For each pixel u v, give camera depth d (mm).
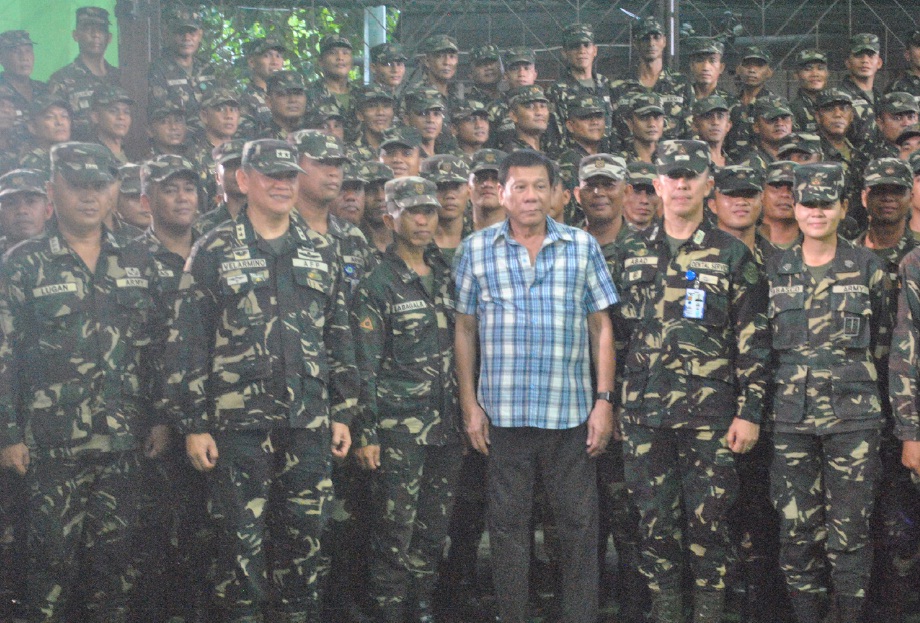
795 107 8367
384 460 5234
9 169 7141
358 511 5688
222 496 4719
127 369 5004
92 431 4852
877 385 4984
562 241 5020
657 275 5047
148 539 5305
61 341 4852
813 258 5055
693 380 4934
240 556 4668
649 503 4988
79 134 7652
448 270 5449
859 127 8133
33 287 4859
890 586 5320
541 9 10383
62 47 8914
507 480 4980
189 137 7672
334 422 4945
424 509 5348
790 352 4996
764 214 5867
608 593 5816
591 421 5012
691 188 4992
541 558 6184
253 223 4887
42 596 4785
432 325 5297
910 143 7125
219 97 7539
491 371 5000
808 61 8352
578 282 5012
